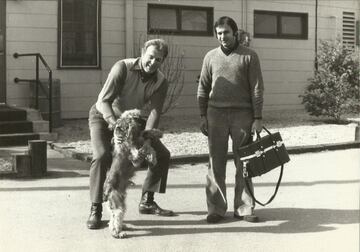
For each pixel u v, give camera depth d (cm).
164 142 1237
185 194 790
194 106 1750
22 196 762
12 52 1447
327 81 1673
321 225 632
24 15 1461
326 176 927
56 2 1505
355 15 2083
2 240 573
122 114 588
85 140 1238
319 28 2000
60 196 765
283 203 741
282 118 1738
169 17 1711
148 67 600
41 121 1237
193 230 612
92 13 1568
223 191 654
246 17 1833
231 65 639
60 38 1516
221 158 654
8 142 1174
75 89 1552
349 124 1639
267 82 1900
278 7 1903
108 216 667
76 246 553
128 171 585
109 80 606
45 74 1502
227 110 646
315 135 1389
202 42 1753
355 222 643
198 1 1747
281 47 1917
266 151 622
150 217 664
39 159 889
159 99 626
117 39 1611
